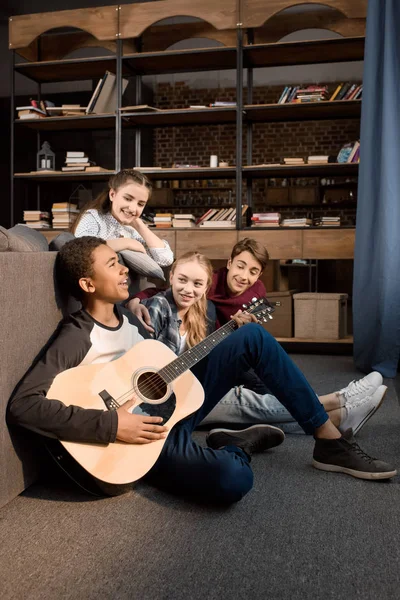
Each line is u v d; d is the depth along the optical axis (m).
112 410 1.36
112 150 7.24
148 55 4.62
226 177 5.09
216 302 2.17
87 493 1.50
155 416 1.42
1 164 7.16
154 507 1.41
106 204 2.63
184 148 9.16
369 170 3.57
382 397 1.92
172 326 1.88
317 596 1.03
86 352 1.47
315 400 1.64
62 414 1.32
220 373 1.62
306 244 4.21
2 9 6.74
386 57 3.48
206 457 1.40
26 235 1.83
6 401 1.36
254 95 9.09
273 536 1.26
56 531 1.27
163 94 9.38
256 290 2.25
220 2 4.43
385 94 3.47
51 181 5.30
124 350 1.58
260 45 4.41
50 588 1.04
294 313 4.38
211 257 4.36
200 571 1.11
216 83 9.21
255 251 2.12
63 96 7.25
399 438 2.03
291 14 4.63
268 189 8.75
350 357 4.12
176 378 1.53
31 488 1.53
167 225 4.55
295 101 4.48
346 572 1.11
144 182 2.52
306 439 2.02
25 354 1.44
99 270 1.48
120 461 1.36
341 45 4.39
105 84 4.73
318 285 6.29
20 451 1.45
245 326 1.63
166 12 4.53
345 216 8.71
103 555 1.17
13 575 1.09
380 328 3.42
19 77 7.23
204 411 1.64
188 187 8.93
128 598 1.01
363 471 1.61
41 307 1.52
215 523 1.33
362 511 1.40
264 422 2.00
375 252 3.52
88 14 4.67
